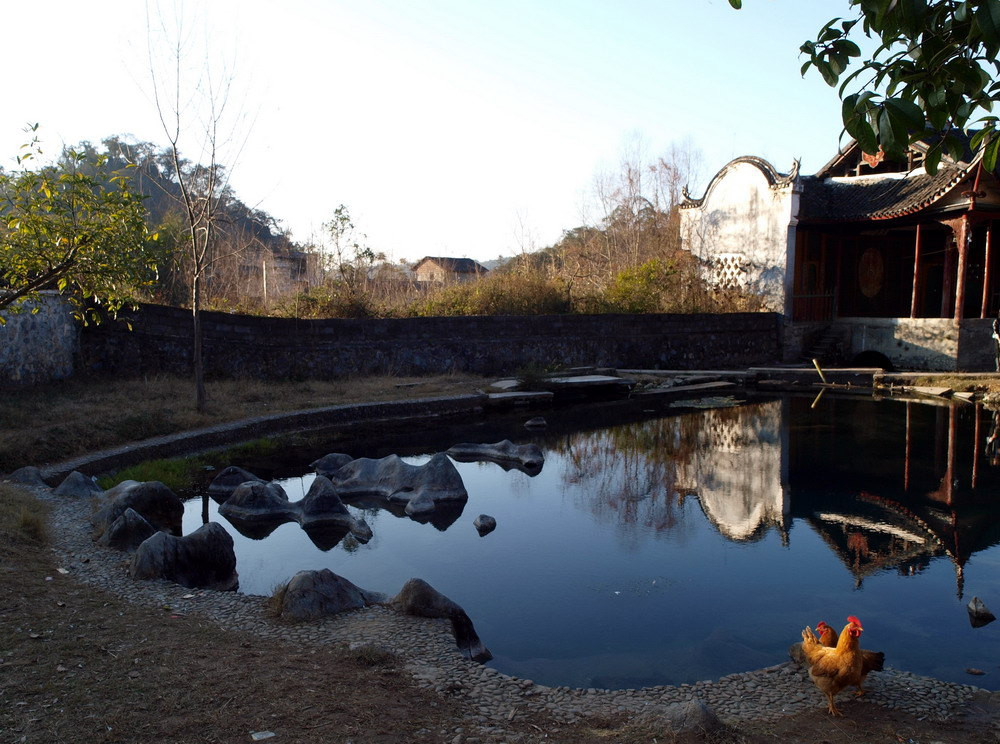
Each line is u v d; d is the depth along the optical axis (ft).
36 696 11.76
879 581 22.31
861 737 11.94
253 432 40.65
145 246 25.54
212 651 14.08
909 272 84.33
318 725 11.43
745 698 13.48
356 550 25.13
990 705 13.19
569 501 31.71
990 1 7.27
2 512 21.39
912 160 77.36
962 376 63.21
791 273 80.53
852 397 61.62
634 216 116.88
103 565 18.76
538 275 77.46
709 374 69.36
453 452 40.78
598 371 68.03
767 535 26.96
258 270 88.99
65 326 45.39
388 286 83.41
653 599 20.98
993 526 27.81
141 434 35.68
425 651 14.73
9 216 22.94
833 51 9.16
